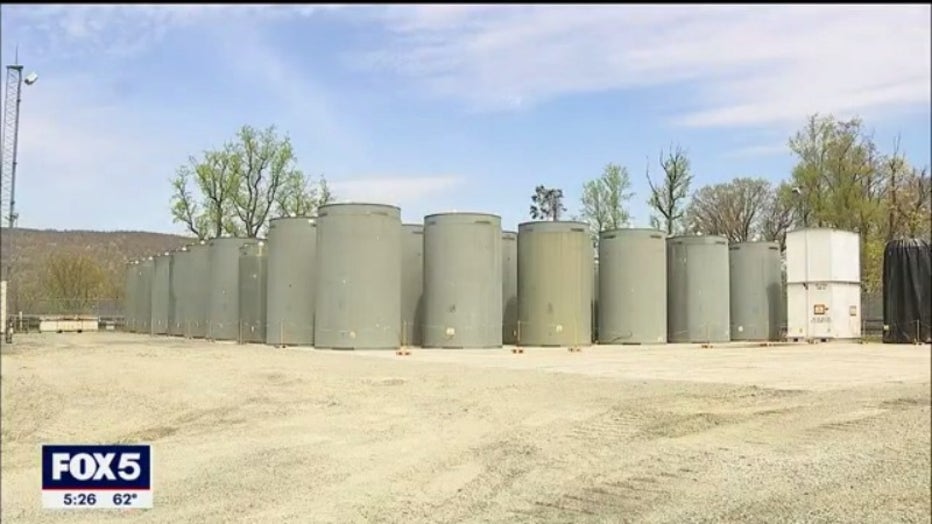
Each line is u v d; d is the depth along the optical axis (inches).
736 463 390.9
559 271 1382.9
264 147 2271.2
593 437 450.3
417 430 476.1
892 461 394.0
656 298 1485.0
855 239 1582.2
